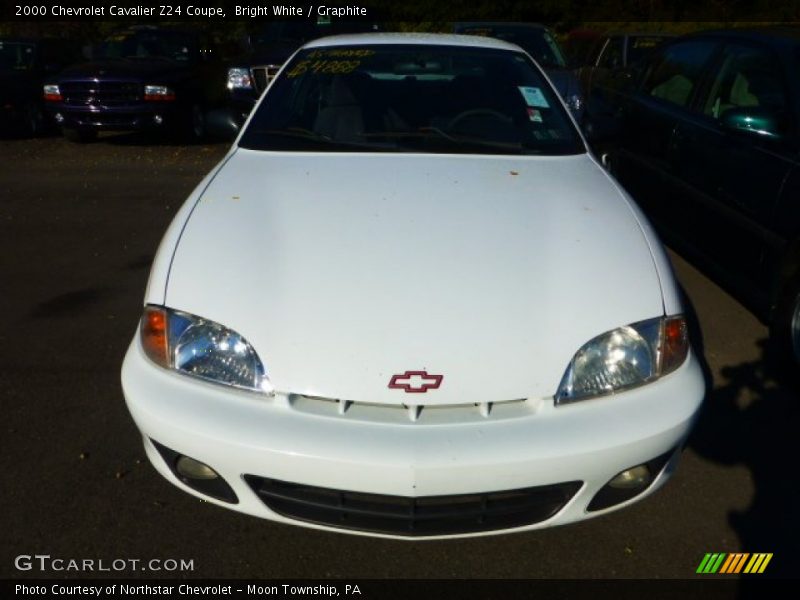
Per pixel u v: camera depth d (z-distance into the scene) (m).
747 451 3.14
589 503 2.29
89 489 2.83
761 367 3.84
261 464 2.17
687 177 4.61
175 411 2.24
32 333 4.09
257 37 12.01
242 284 2.41
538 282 2.44
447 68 3.89
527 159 3.34
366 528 2.27
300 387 2.20
